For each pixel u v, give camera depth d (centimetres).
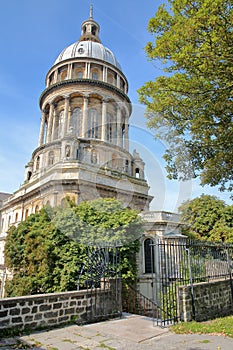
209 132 1020
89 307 853
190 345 633
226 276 1191
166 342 657
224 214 3378
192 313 882
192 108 942
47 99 4309
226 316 1016
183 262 1035
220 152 1053
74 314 814
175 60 805
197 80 858
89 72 4378
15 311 700
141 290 2014
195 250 1085
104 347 620
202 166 1105
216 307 1009
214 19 718
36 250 1644
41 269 1572
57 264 1576
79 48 4641
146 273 2092
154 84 941
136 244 1677
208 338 684
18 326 698
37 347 611
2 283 2869
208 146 1065
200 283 980
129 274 1739
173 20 872
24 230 2008
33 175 3606
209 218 3412
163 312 936
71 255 1529
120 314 925
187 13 838
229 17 721
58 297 789
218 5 714
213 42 741
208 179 1167
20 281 1670
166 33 840
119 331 746
